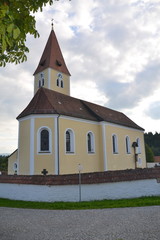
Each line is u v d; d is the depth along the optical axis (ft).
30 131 67.05
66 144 72.54
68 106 82.38
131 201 33.47
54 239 17.56
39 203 35.50
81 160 75.20
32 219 24.80
